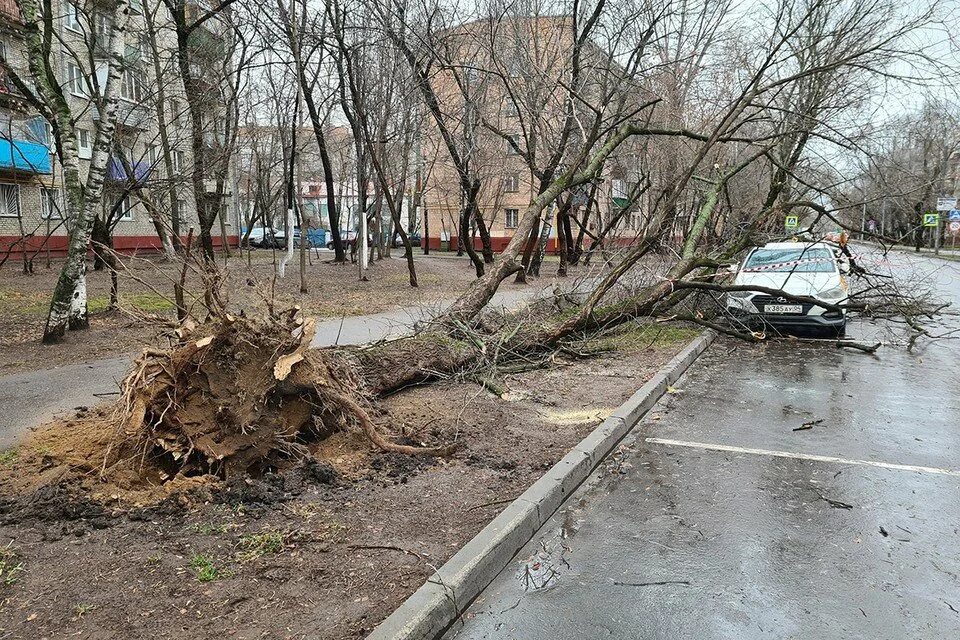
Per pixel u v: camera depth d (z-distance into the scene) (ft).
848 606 11.00
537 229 67.62
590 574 12.12
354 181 114.42
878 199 39.47
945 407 23.88
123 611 9.93
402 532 12.89
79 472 14.61
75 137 33.01
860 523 14.16
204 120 64.49
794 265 40.42
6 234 75.20
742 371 30.68
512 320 30.68
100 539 12.19
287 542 12.30
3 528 12.46
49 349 30.12
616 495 15.80
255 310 18.30
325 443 16.93
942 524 14.12
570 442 18.60
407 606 10.07
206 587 10.69
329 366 17.79
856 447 19.33
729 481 16.65
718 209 55.57
